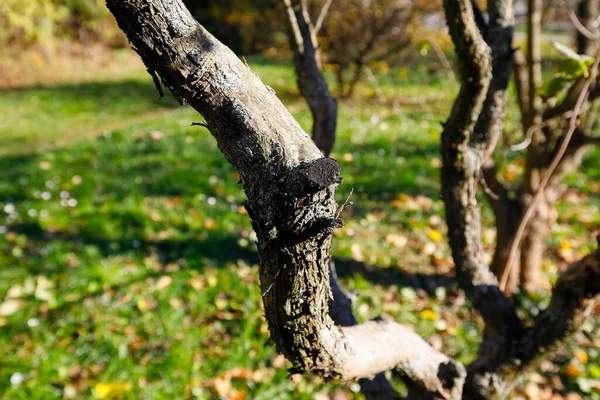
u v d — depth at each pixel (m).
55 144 7.25
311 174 0.79
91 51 14.38
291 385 2.92
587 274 1.47
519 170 5.56
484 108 1.62
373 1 8.85
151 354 3.13
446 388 1.55
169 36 0.80
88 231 4.36
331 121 1.94
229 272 3.84
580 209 4.86
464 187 1.63
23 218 4.59
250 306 3.47
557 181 3.24
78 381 2.94
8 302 3.50
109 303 3.54
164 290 3.62
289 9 1.83
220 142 0.91
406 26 8.78
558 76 1.61
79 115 8.98
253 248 4.21
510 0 1.61
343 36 9.12
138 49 0.81
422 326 3.36
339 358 1.21
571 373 2.99
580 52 2.93
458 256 1.77
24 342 3.20
